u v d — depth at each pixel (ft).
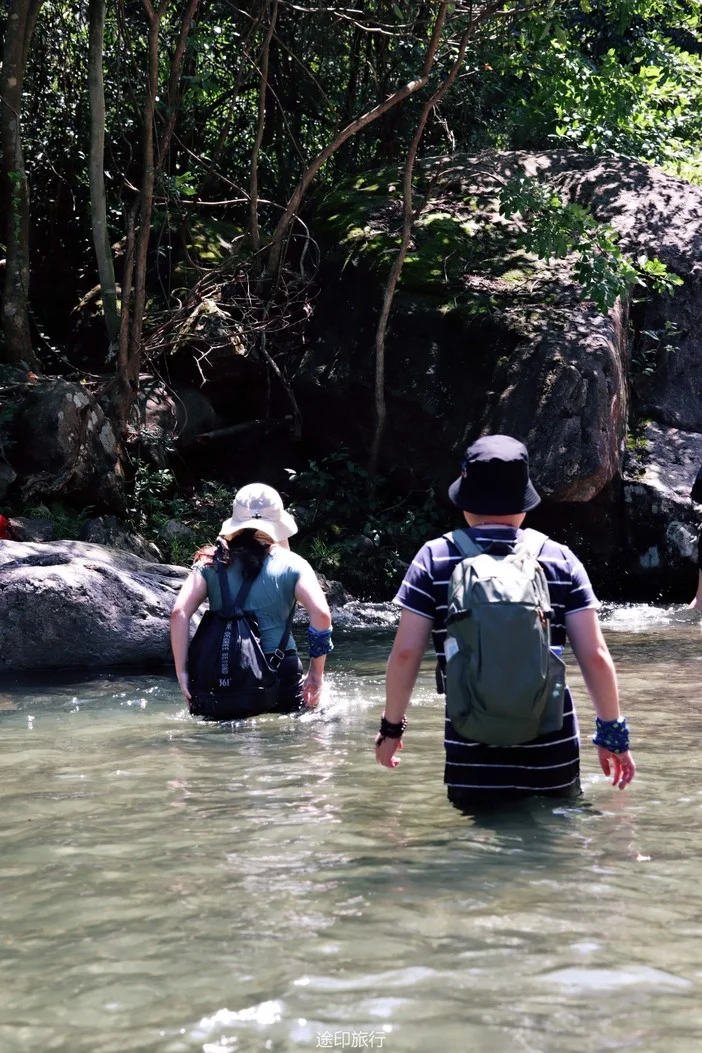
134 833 11.76
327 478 43.04
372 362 43.19
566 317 41.68
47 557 26.99
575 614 11.84
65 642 25.57
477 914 9.03
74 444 38.47
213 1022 7.09
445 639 11.76
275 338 46.83
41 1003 7.45
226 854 10.89
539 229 41.39
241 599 19.27
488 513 11.91
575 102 58.29
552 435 39.04
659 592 40.65
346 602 37.35
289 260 48.96
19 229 44.29
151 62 39.09
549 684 11.32
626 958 8.07
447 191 48.73
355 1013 7.17
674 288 44.80
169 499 43.50
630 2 58.44
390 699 12.09
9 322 44.29
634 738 16.84
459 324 42.29
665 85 62.03
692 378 44.68
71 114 52.95
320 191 52.65
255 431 46.26
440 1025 6.98
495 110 59.77
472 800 12.47
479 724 11.14
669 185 48.65
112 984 7.74
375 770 14.75
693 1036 6.81
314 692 19.29
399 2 49.34
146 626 26.30
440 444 41.70
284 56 54.39
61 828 12.01
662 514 40.11
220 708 18.78
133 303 45.19
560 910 9.12
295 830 11.73
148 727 18.43
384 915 9.02
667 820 11.96
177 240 50.21
